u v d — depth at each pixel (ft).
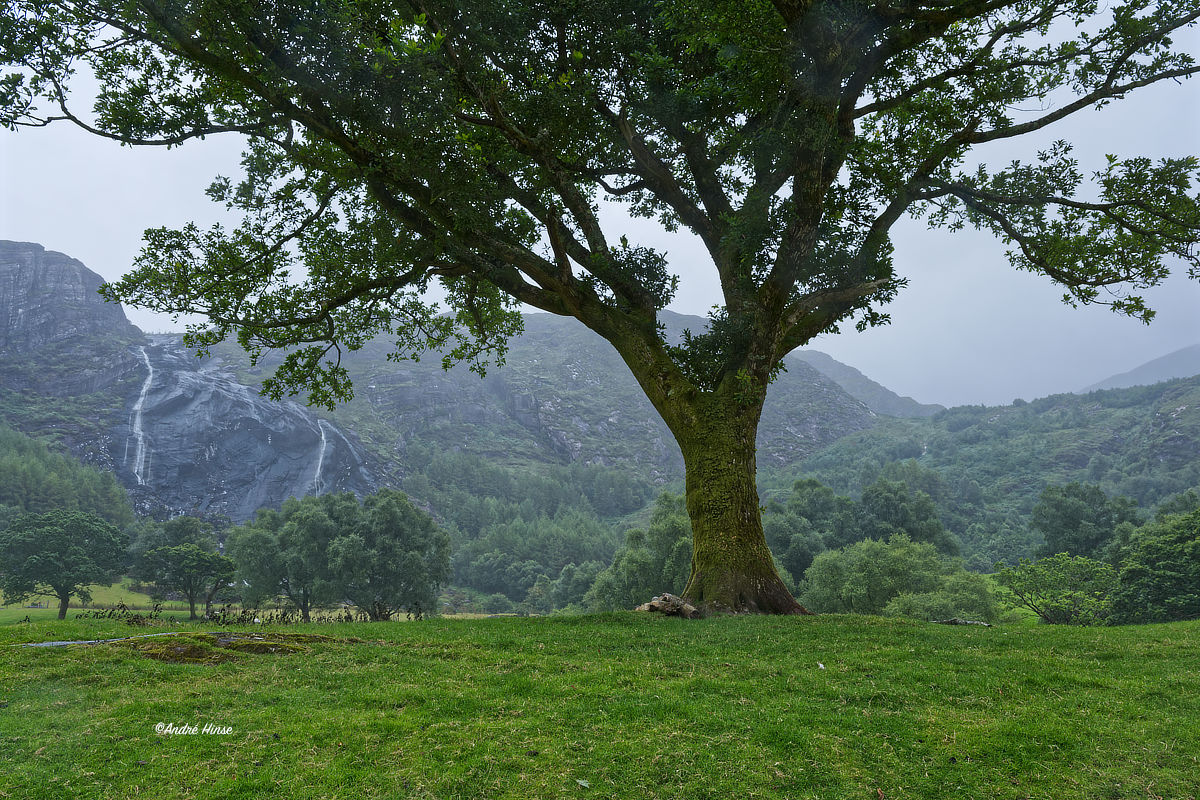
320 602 272.92
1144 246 61.52
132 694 30.01
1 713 27.58
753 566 55.16
